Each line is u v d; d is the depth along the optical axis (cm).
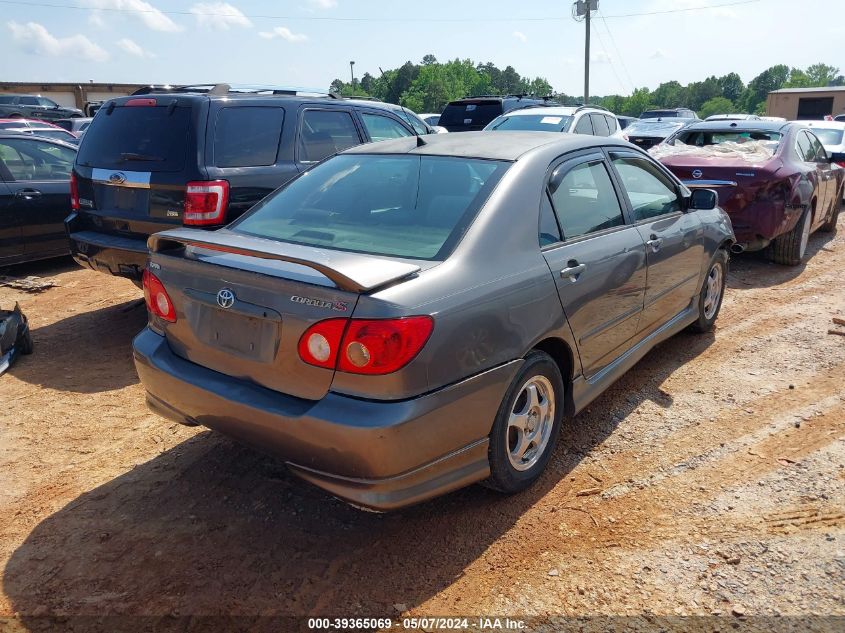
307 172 396
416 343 258
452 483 288
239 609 264
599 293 364
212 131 524
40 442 397
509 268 307
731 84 18775
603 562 288
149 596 271
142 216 536
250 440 290
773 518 315
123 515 325
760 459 367
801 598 266
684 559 289
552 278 326
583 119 1148
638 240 408
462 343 276
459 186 334
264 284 276
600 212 388
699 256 500
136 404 449
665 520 315
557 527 312
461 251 295
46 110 2383
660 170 476
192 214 510
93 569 288
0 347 499
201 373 305
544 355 328
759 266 804
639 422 412
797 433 395
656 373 486
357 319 254
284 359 273
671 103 18750
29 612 263
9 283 734
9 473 363
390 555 295
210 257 305
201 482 353
